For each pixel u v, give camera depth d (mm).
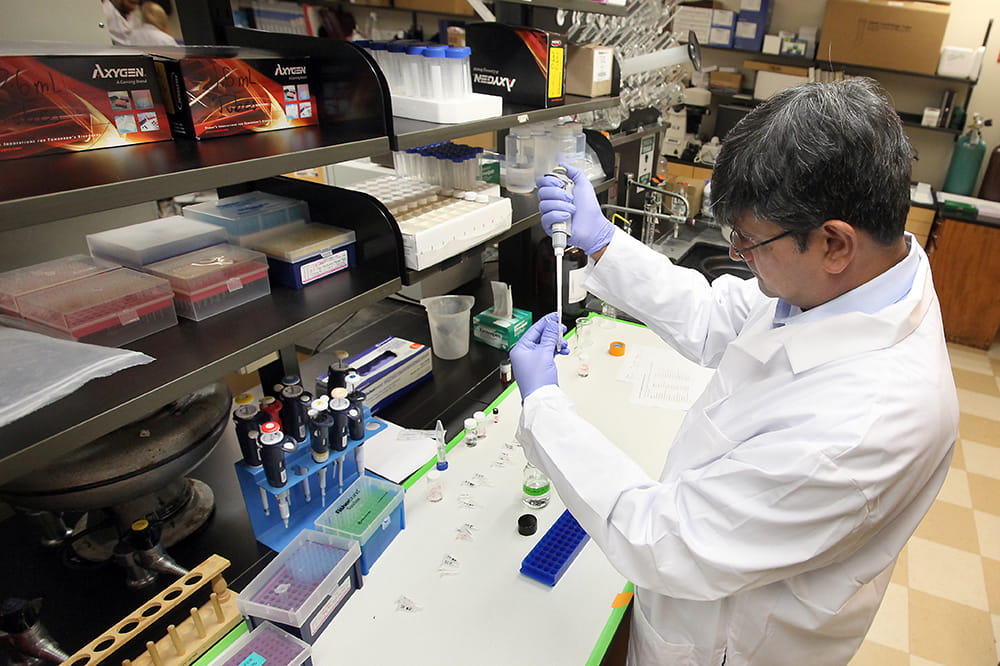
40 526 1197
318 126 1141
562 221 1299
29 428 719
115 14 1247
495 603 1096
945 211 3611
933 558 2350
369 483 1271
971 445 2975
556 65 1535
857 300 830
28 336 865
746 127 764
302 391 1233
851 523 731
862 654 1996
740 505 773
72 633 1018
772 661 981
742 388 937
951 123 4016
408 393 1746
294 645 982
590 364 1914
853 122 674
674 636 1028
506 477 1413
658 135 2787
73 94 830
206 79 955
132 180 730
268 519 1221
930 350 795
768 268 817
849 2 3912
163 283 976
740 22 4328
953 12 3838
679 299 1368
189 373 848
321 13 1952
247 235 1193
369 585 1135
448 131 1211
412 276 1242
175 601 1018
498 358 1924
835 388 781
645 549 853
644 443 1540
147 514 1203
